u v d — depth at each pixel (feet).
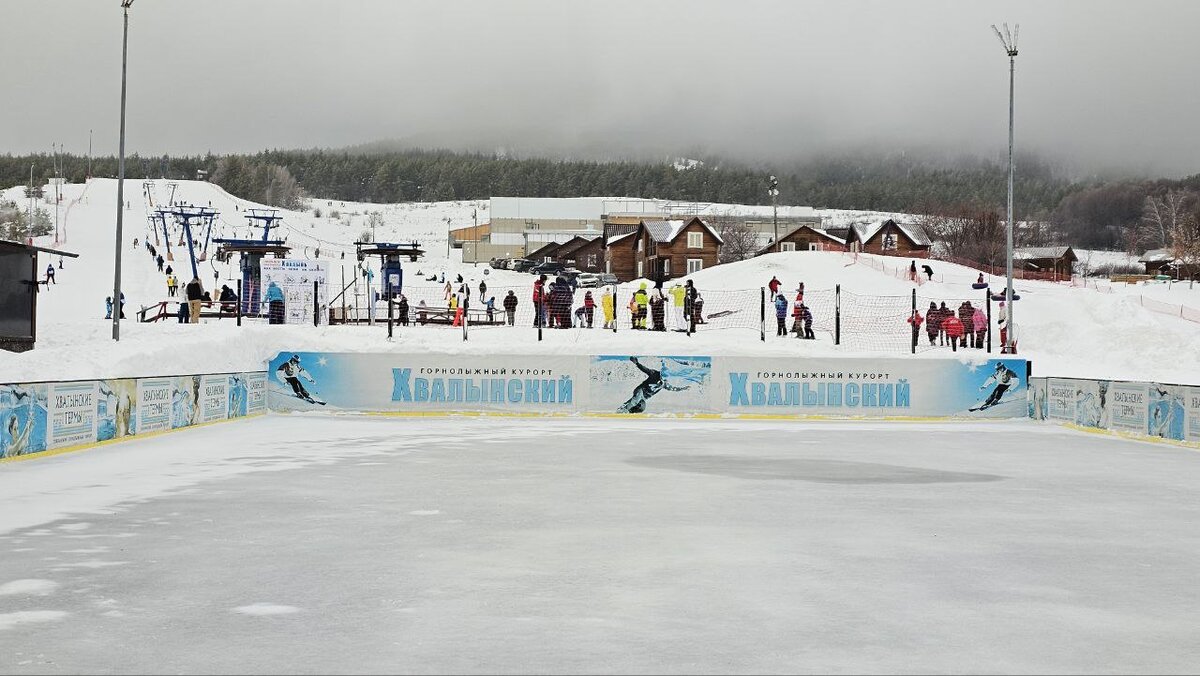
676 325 163.84
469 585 33.68
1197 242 352.28
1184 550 41.19
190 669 24.52
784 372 115.34
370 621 29.04
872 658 25.67
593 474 64.80
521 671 24.39
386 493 55.88
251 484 59.16
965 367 115.44
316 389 114.93
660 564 37.24
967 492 58.08
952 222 403.54
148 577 34.81
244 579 34.53
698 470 67.36
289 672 24.27
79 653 25.81
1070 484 62.08
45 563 37.06
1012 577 35.68
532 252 495.00
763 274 256.93
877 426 107.76
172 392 91.81
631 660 25.32
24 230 454.40
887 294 225.15
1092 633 28.35
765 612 30.25
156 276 300.81
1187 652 26.55
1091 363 163.94
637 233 354.13
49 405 72.95
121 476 62.34
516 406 114.73
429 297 262.26
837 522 47.14
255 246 178.70
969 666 25.12
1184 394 88.17
